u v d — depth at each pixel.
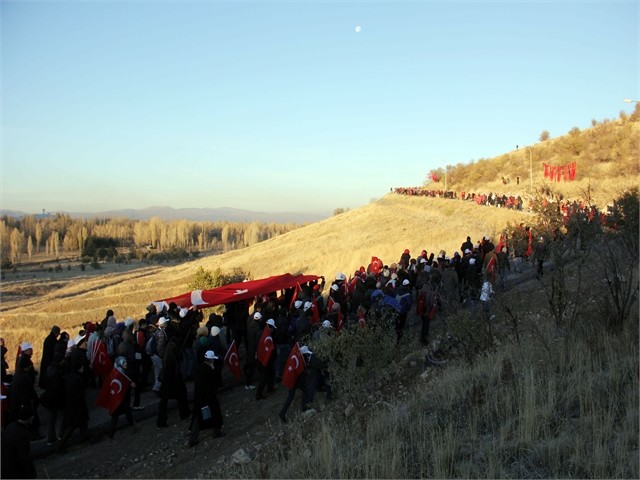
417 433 8.21
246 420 11.09
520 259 20.86
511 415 8.08
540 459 6.85
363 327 10.29
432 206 61.06
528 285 17.31
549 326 11.12
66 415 10.07
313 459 7.87
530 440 7.15
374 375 10.34
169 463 9.58
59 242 157.75
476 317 11.31
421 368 11.98
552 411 7.80
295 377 10.54
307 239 59.56
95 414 11.52
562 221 18.03
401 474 7.09
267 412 11.36
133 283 55.25
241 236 181.88
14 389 9.34
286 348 12.47
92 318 33.69
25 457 7.20
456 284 14.28
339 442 8.49
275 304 13.77
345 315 15.30
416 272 17.44
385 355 10.02
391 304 12.98
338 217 77.94
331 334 10.40
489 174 80.19
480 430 8.05
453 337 11.85
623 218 15.75
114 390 10.69
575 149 69.88
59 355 10.32
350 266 34.75
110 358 12.68
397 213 63.75
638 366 8.31
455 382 9.66
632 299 10.56
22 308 43.09
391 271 18.02
